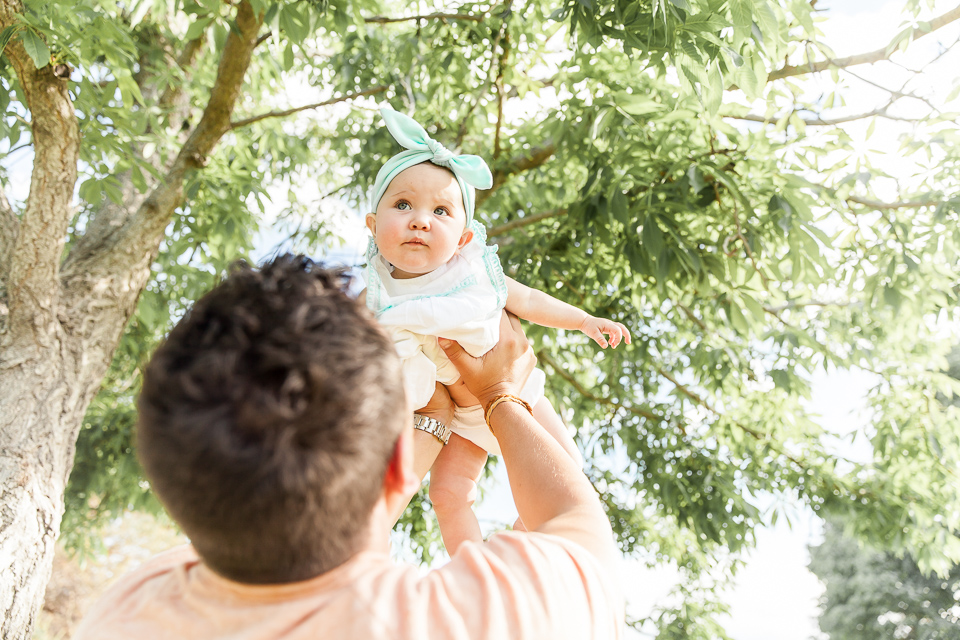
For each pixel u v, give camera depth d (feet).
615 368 17.57
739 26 7.07
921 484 19.66
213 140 12.82
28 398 9.75
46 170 9.16
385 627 1.88
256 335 1.90
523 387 4.19
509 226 15.93
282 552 1.88
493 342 3.84
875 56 11.85
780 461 20.38
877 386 19.39
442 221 4.29
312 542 1.89
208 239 15.02
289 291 2.05
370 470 1.93
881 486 19.81
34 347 10.12
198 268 16.43
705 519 17.52
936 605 43.45
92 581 38.81
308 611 1.92
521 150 16.16
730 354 16.76
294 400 1.80
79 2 10.03
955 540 19.02
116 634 2.03
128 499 22.38
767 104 11.25
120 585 2.35
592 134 11.17
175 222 14.88
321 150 22.72
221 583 2.02
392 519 2.34
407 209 4.32
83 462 21.30
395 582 2.04
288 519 1.81
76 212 17.67
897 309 13.20
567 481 2.74
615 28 8.17
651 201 11.43
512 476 2.93
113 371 20.21
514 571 2.09
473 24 14.46
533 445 3.00
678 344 19.48
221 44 10.64
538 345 14.12
